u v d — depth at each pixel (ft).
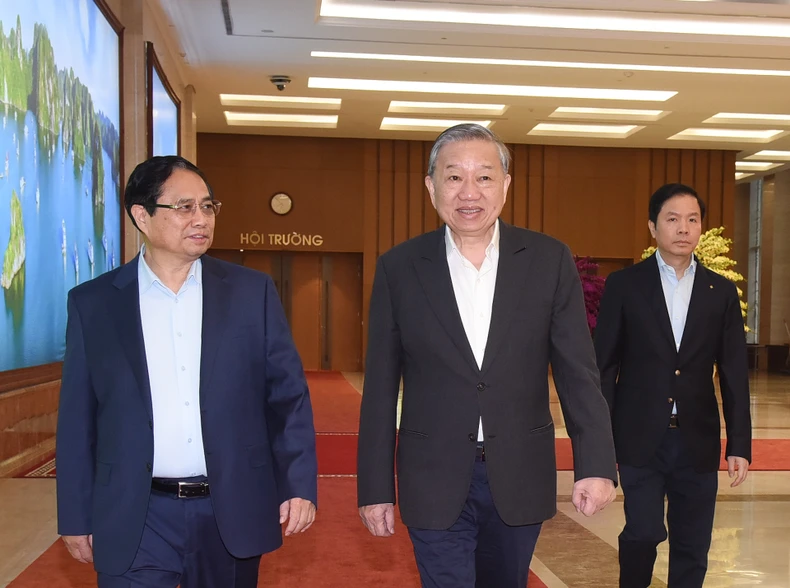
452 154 7.70
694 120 51.13
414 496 7.74
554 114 50.60
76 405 7.46
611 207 59.52
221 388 7.39
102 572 7.18
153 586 7.23
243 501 7.38
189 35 36.52
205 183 7.63
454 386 7.71
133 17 29.73
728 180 60.03
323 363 58.90
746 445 10.58
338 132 55.57
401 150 58.08
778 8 33.68
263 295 7.83
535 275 7.87
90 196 25.53
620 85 43.91
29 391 20.49
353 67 41.37
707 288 10.73
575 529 17.26
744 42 36.24
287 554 15.10
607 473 7.47
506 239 8.01
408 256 8.12
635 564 10.68
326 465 24.20
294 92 46.16
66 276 23.44
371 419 8.04
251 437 7.55
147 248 7.68
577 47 37.45
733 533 17.20
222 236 56.75
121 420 7.27
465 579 7.71
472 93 46.03
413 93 45.78
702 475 10.49
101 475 7.29
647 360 10.64
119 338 7.37
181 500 7.35
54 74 21.84
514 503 7.59
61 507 7.37
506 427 7.65
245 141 56.80
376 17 35.06
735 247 74.13
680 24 35.68
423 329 7.83
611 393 10.96
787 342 68.03
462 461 7.64
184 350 7.48
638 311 10.74
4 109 18.40
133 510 7.16
